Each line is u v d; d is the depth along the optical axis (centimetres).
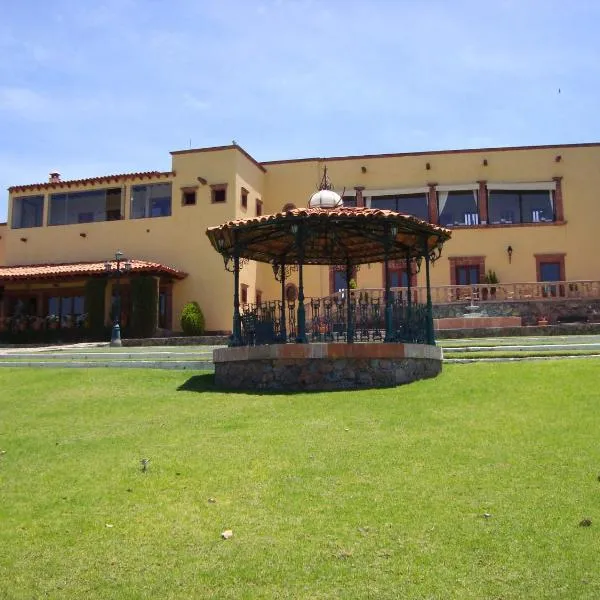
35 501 739
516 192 3881
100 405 1286
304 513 671
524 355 1636
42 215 3825
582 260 3781
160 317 3522
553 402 1086
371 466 807
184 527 649
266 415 1107
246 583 539
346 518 653
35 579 560
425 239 1538
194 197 3581
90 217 3762
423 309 1524
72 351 2489
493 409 1068
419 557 568
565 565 546
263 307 1553
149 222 3619
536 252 3800
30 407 1310
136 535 636
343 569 554
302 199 3941
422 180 3881
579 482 721
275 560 573
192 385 1451
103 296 3309
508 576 533
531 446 856
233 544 608
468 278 3812
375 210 1411
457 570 546
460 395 1181
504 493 700
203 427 1048
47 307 3641
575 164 3850
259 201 3894
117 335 2872
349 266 1800
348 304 1471
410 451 861
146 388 1440
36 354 2192
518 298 3322
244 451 894
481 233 3822
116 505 714
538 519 632
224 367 1442
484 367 1458
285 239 1583
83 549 611
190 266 3531
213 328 3462
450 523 631
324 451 877
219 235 1525
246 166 3700
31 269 3553
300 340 1387
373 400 1177
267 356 1369
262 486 753
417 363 1391
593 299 3231
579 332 2591
